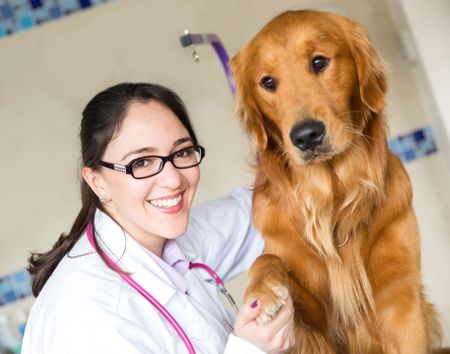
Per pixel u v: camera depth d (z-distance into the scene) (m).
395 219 1.74
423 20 3.24
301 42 1.68
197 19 3.46
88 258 1.52
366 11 3.49
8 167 3.47
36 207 3.48
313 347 1.67
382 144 1.73
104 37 3.45
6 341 3.32
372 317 1.75
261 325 1.44
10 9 3.41
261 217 1.83
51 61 3.44
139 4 3.44
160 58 3.47
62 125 3.46
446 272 3.58
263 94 1.76
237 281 3.40
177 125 1.55
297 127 1.63
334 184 1.73
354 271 1.73
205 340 1.56
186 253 1.81
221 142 3.51
